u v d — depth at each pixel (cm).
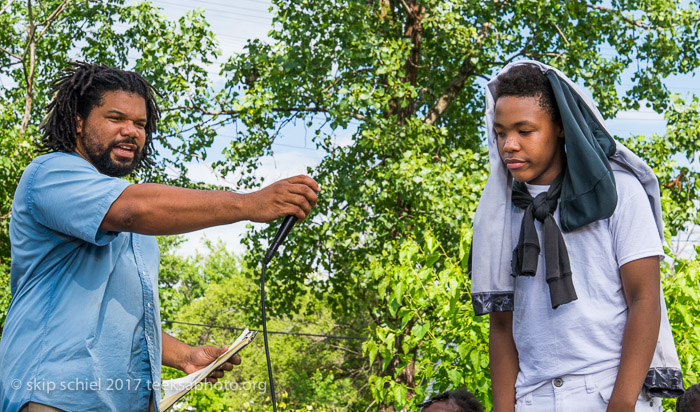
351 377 2412
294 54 1344
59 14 1692
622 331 200
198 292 3462
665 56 1506
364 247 1379
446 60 1526
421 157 1295
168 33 1401
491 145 222
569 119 199
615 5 1548
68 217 202
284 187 199
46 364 205
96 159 223
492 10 1392
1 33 1777
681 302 430
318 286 1545
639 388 190
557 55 1488
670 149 1431
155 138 1421
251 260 1524
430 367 466
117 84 226
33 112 1755
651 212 203
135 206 198
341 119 1280
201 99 1438
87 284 213
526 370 213
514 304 218
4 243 1617
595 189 198
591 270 202
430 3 1354
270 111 1320
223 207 197
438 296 466
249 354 2694
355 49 1322
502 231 218
